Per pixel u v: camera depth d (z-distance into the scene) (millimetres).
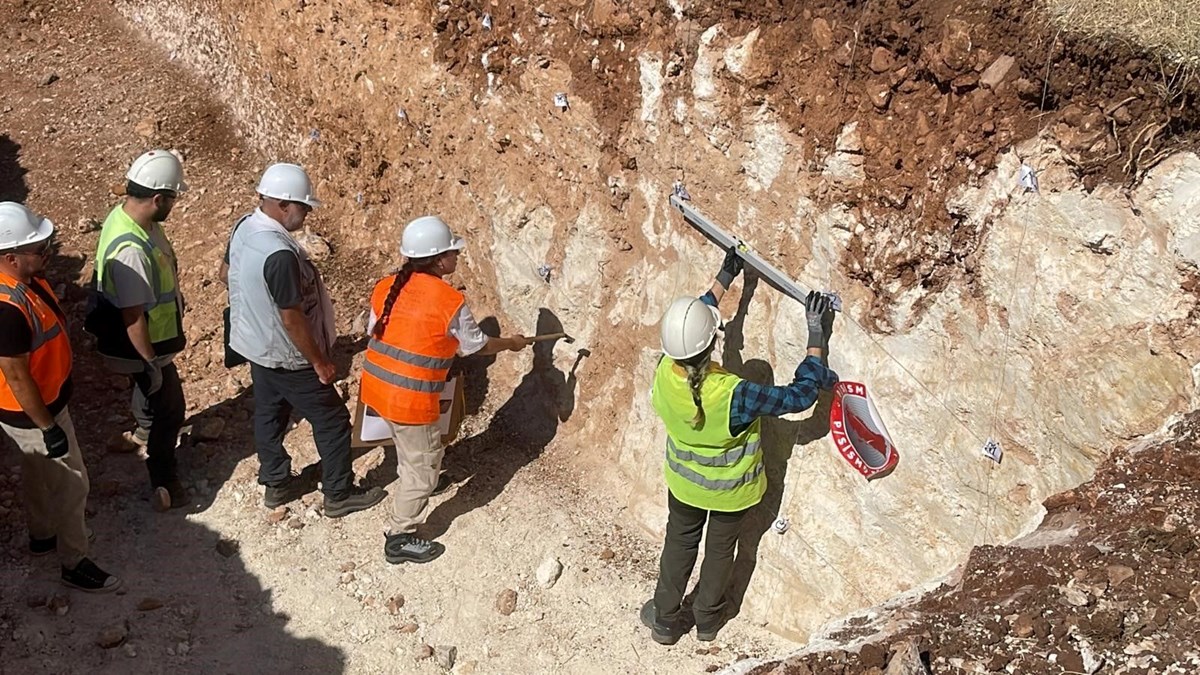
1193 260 3352
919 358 4172
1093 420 3662
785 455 4758
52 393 4504
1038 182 3705
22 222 4242
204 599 5059
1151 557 3148
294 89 7703
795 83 4453
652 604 4852
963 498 4102
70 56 9258
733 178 4812
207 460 5848
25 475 4672
